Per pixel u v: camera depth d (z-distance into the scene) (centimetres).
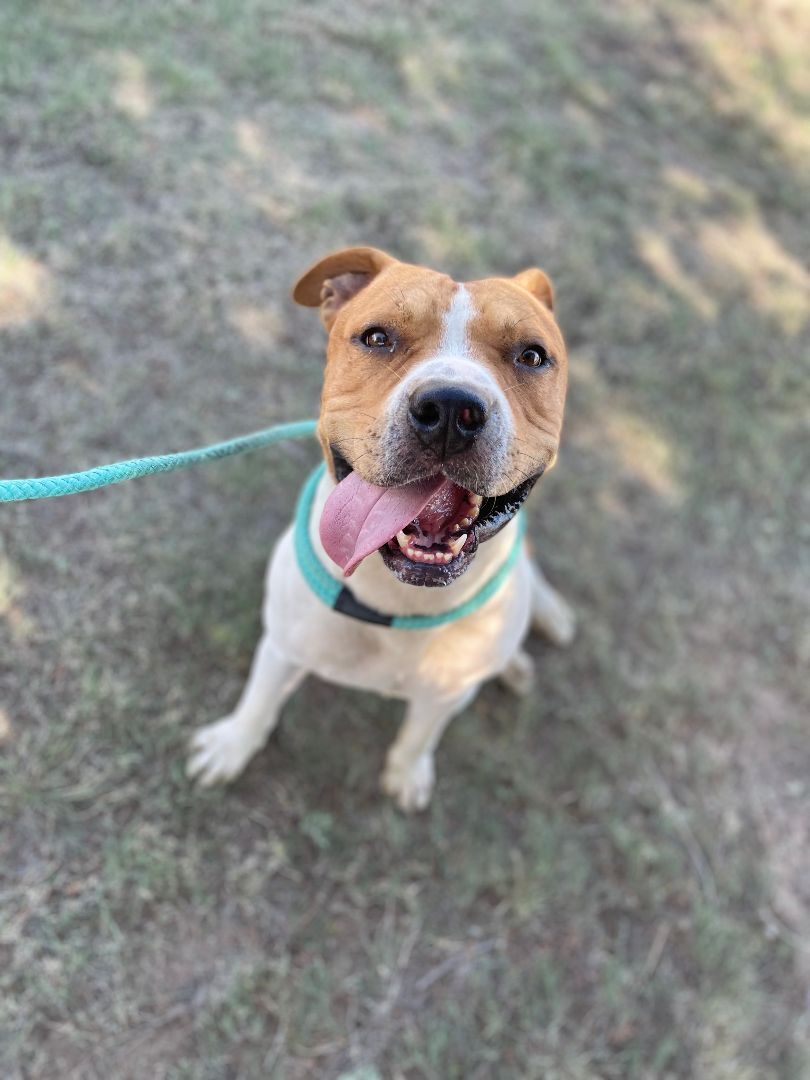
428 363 49
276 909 78
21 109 109
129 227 106
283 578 65
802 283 151
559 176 142
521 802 89
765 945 89
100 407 95
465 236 125
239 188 116
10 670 80
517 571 67
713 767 97
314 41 138
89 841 76
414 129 136
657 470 117
